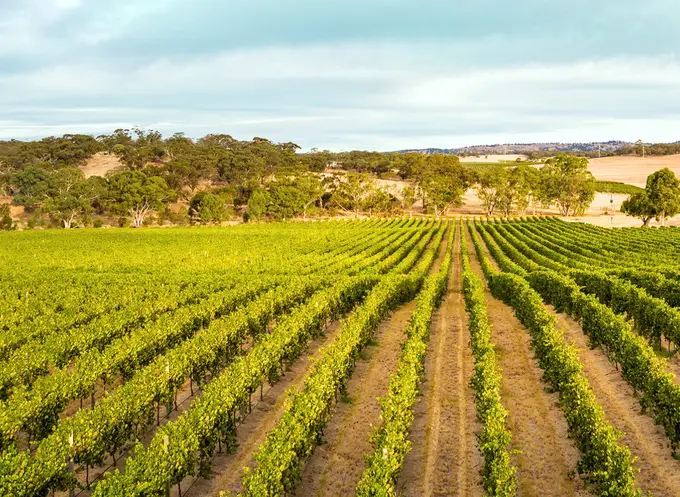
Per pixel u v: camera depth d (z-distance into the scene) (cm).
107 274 4372
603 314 2389
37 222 11862
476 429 1739
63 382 1806
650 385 1705
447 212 14900
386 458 1309
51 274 4422
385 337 2825
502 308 3456
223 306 3041
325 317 2938
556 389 1962
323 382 1773
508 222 11294
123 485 1218
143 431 1723
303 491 1445
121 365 2088
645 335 2555
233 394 1719
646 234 7488
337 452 1642
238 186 14675
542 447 1609
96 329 2478
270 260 5484
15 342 2395
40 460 1321
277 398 2053
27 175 14062
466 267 4566
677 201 9712
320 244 7144
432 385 2120
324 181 14975
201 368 2086
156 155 18912
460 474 1485
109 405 1609
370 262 4997
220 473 1545
